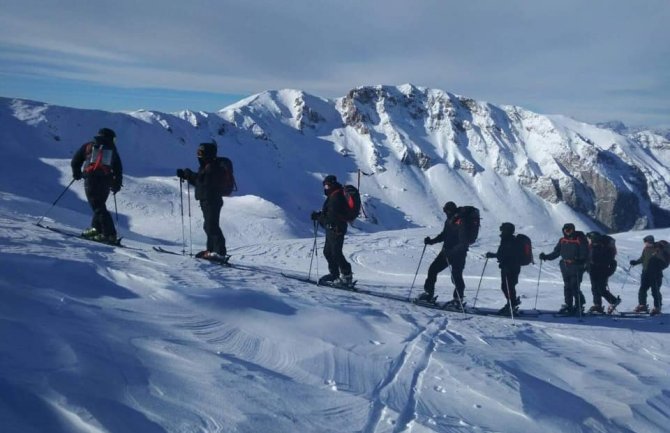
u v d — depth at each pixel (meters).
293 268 19.41
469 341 6.93
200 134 175.62
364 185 191.50
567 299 12.09
